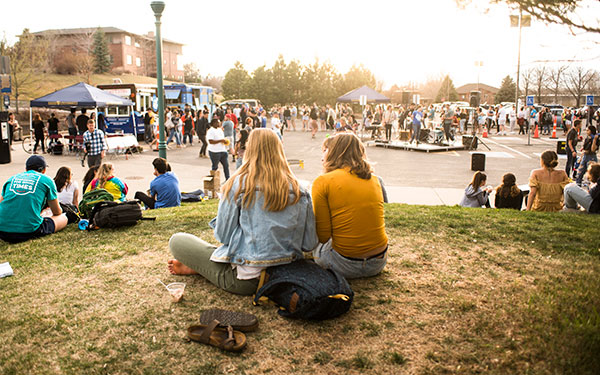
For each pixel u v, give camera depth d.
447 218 6.45
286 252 3.36
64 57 67.62
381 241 3.71
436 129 25.44
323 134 33.75
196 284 3.97
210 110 37.47
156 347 3.07
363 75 65.88
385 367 2.80
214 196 10.91
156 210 7.74
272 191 3.27
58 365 2.89
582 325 2.97
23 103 43.34
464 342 3.03
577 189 7.28
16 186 5.63
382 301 3.64
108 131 25.06
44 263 4.70
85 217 6.55
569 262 4.51
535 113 32.88
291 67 66.00
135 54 82.06
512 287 3.87
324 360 2.89
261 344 3.07
